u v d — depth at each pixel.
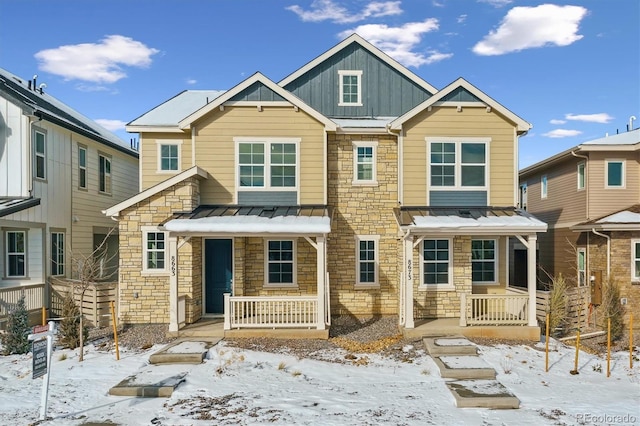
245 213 13.48
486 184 14.50
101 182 19.11
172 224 12.16
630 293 14.98
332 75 16.34
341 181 15.02
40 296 14.55
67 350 11.23
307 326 12.32
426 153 14.49
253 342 11.72
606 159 16.77
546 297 13.88
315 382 9.06
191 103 17.86
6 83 16.38
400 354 10.99
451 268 14.12
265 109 14.48
